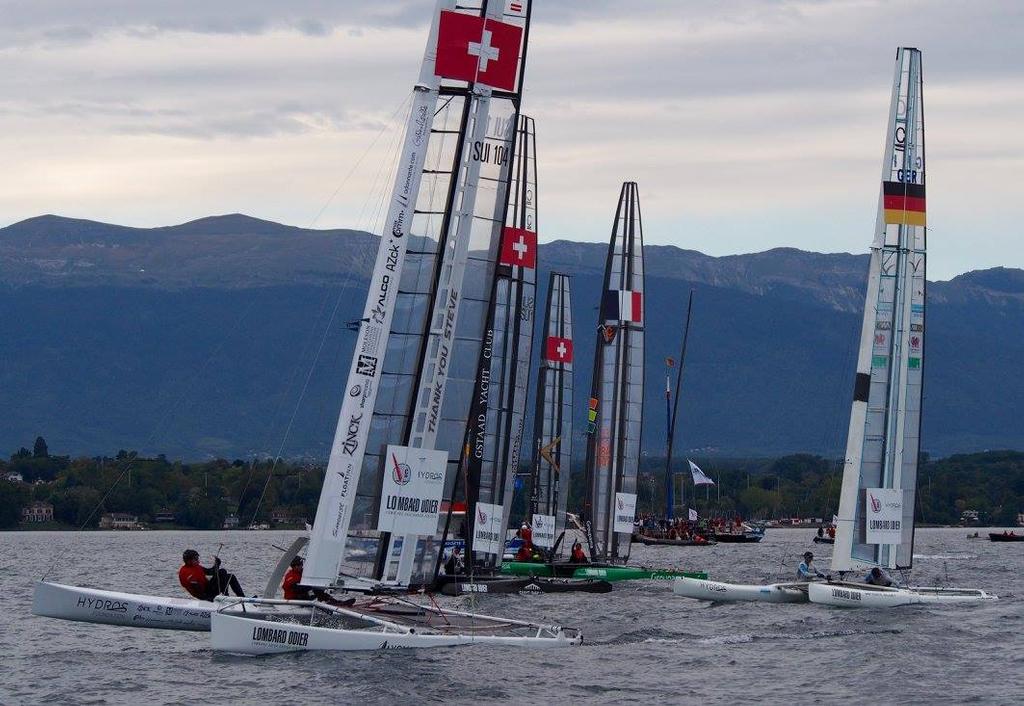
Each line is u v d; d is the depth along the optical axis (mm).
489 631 46844
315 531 43938
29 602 72125
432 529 44812
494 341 73312
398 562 45344
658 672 42906
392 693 37812
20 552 167750
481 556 71875
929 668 44219
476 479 71562
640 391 92438
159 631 51875
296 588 46188
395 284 44969
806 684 41188
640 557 144000
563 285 88500
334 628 44094
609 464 91750
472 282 50281
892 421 66750
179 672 41156
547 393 88000
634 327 92250
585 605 64250
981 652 47906
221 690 38344
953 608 62062
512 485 74062
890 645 49250
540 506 87438
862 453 65938
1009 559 139500
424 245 45938
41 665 43562
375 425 45250
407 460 44562
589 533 92875
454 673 40844
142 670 41656
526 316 75812
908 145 67625
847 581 65875
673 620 57531
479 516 71875
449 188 45969
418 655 43281
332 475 44062
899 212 67000
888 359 66688
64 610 44688
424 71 45938
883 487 66188
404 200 45344
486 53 46344
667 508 189000
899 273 67062
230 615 42750
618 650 47281
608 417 91938
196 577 47750
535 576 73562
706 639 50906
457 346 49812
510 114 50500
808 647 48906
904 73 67625
